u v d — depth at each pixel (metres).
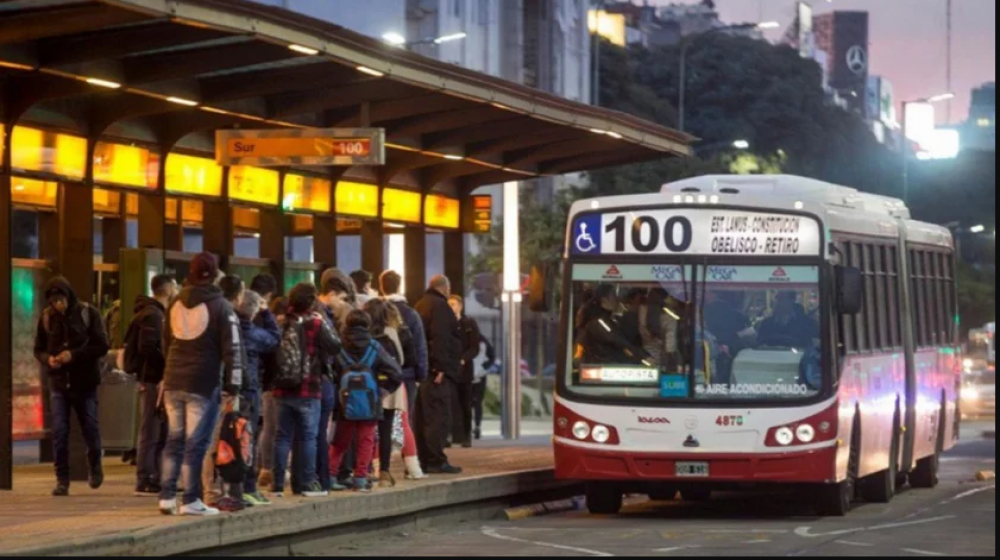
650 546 19.69
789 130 130.75
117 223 30.08
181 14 19.16
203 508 18.56
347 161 25.33
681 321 23.58
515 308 43.50
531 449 33.47
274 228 31.33
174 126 27.84
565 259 24.12
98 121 25.72
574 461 23.62
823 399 23.25
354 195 33.19
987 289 130.75
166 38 22.03
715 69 129.50
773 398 23.27
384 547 20.00
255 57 23.31
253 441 19.31
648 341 23.62
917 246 30.70
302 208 31.81
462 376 33.50
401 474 24.94
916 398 29.47
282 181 31.16
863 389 25.38
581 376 23.72
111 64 23.52
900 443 28.25
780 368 23.34
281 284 31.31
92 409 21.88
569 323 23.91
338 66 25.31
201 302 18.38
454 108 29.02
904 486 31.72
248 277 30.69
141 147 27.47
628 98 115.00
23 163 24.34
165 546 17.22
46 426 27.84
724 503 27.70
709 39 131.25
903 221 30.03
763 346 23.44
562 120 29.38
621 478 23.41
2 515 18.81
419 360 23.28
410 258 35.69
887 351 27.39
